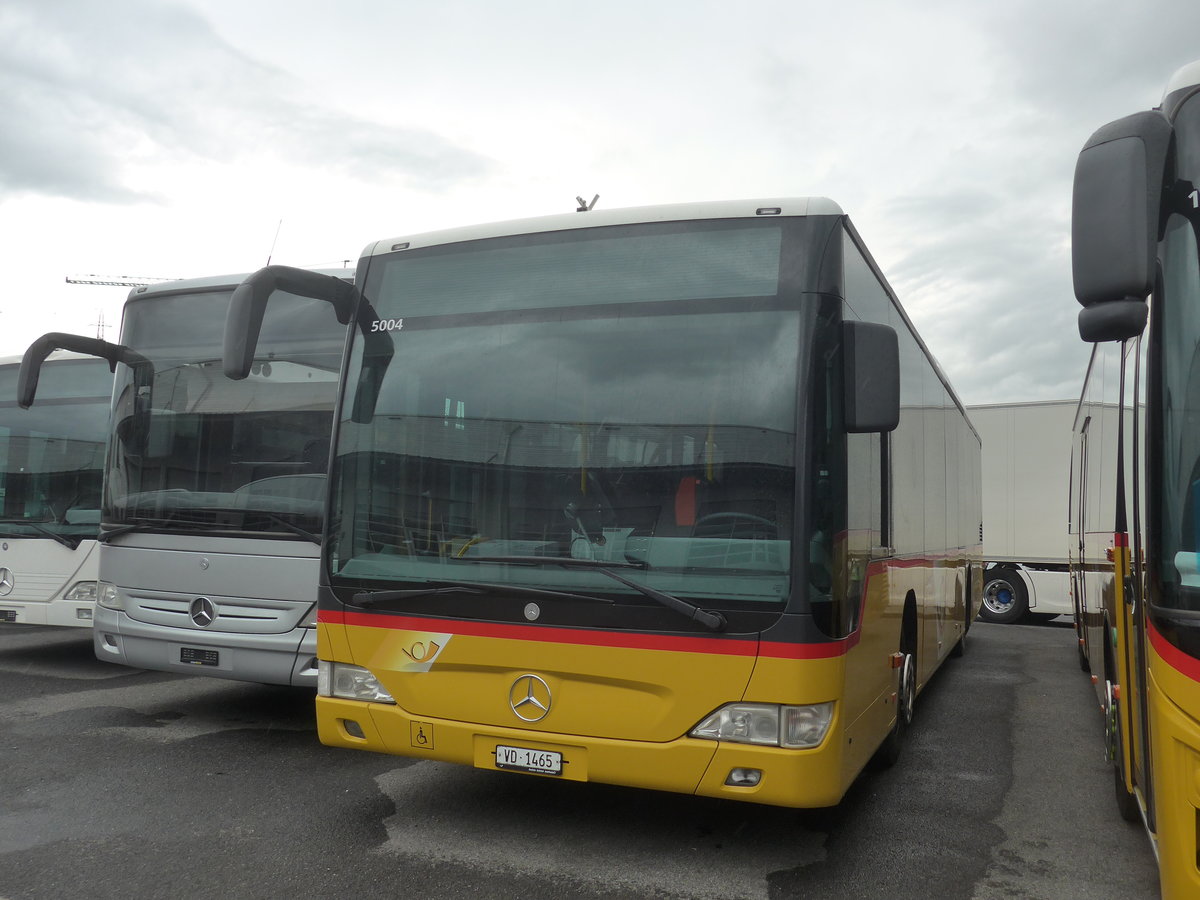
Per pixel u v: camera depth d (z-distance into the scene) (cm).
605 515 444
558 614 439
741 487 425
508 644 448
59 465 954
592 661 432
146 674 922
